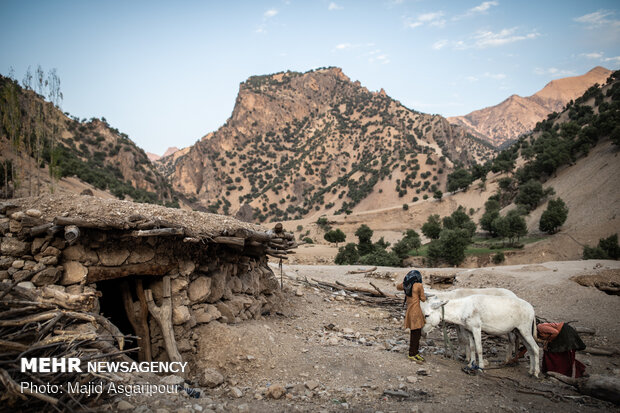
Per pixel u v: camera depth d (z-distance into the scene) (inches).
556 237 3026.6
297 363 283.0
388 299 558.6
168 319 281.3
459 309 295.9
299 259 2559.1
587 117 6048.2
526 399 237.3
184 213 331.6
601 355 351.3
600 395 240.5
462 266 2628.0
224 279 348.5
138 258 277.9
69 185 3068.4
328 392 237.1
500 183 5152.6
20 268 232.7
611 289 542.9
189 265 304.8
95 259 259.6
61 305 218.8
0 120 852.0
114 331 229.6
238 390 234.5
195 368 274.5
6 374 152.9
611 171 3629.4
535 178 4763.8
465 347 328.5
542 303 535.5
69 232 228.7
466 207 5713.6
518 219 3021.7
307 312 472.7
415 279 305.6
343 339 371.6
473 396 236.7
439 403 221.9
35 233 237.1
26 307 193.8
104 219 254.4
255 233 336.5
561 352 283.1
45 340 181.5
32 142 925.2
